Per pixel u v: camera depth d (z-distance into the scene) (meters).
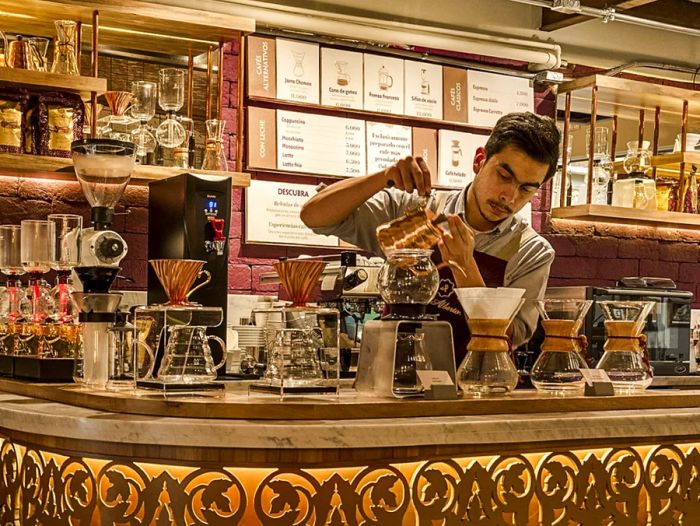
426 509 2.11
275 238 5.26
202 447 2.05
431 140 5.76
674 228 6.44
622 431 2.36
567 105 5.95
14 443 2.47
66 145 4.29
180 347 2.33
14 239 3.33
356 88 5.52
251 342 4.05
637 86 5.86
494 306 2.44
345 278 3.77
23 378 3.03
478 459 2.28
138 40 4.75
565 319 2.57
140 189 4.86
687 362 5.36
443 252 2.61
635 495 2.38
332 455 2.06
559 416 2.31
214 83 5.09
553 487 2.26
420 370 2.34
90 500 2.17
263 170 5.23
